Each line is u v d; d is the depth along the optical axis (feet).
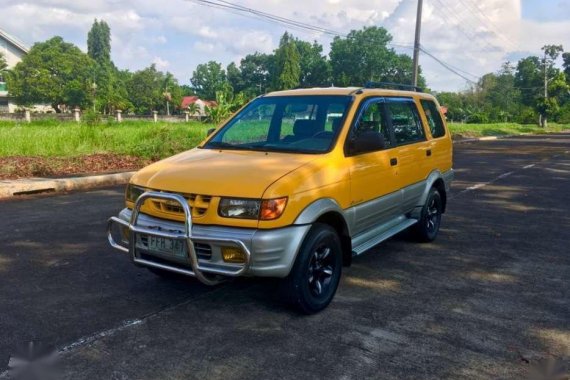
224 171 12.75
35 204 27.30
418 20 84.99
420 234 20.20
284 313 13.39
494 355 11.30
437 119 21.91
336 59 276.82
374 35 262.26
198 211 12.15
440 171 21.25
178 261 12.30
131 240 12.89
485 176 43.04
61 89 167.63
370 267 17.53
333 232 13.58
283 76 277.03
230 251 11.86
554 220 25.53
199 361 10.83
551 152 71.20
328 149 14.14
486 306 14.11
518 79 258.57
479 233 22.71
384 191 16.40
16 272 16.35
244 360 10.89
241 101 105.40
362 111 15.72
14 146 43.27
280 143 15.29
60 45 173.17
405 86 21.40
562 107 261.65
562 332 12.52
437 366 10.78
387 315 13.39
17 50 173.27
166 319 12.92
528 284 16.01
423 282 16.07
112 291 14.82
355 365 10.75
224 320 12.91
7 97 171.32
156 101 227.61
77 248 19.04
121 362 10.74
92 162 41.04
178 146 49.01
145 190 13.25
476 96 293.84
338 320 13.02
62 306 13.66
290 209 12.10
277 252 11.86
